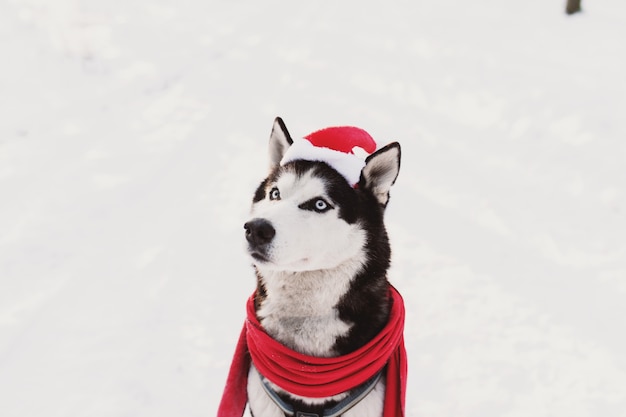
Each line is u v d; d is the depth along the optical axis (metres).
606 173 5.45
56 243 4.45
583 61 7.83
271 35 10.79
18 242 4.43
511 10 10.88
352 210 2.23
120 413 2.95
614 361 3.38
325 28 10.93
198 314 3.75
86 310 3.72
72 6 10.41
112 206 5.07
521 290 4.07
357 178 2.28
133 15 11.30
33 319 3.60
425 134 6.67
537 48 8.60
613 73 7.23
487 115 6.93
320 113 7.14
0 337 3.44
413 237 4.80
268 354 2.23
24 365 3.24
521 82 7.38
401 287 4.17
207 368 3.30
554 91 6.91
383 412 2.36
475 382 3.29
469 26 10.11
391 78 8.19
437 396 3.20
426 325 3.77
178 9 12.34
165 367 3.29
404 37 9.94
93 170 5.76
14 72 8.41
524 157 6.01
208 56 9.73
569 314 3.79
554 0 10.88
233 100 7.69
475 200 5.35
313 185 2.20
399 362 2.42
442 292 4.09
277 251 2.02
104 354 3.35
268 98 7.70
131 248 4.45
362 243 2.22
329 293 2.18
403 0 12.74
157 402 3.05
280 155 2.57
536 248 4.59
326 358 2.17
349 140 2.40
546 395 3.18
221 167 5.91
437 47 9.16
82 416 2.92
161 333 3.55
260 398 2.44
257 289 2.40
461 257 4.50
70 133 6.70
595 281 4.13
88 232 4.64
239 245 4.57
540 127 6.38
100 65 8.98
